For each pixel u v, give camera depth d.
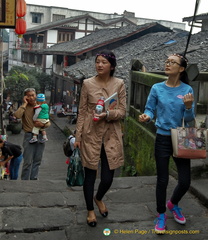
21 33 7.95
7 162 5.84
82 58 24.30
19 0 7.66
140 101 6.47
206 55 11.85
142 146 5.96
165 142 3.13
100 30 29.22
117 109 3.15
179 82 3.17
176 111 3.09
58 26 31.80
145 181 4.53
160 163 3.14
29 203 3.76
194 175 4.30
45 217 3.44
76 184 3.32
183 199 3.95
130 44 21.59
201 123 6.63
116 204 3.83
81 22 33.06
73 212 3.58
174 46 16.05
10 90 23.69
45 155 13.25
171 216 3.51
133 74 6.93
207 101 8.33
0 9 6.86
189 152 3.00
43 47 32.16
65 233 3.18
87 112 3.17
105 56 3.03
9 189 4.13
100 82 3.14
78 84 18.69
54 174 10.41
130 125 6.79
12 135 17.55
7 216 3.43
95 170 3.21
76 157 3.32
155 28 24.56
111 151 3.11
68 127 17.58
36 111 5.48
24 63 37.97
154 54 15.51
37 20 42.72
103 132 3.10
